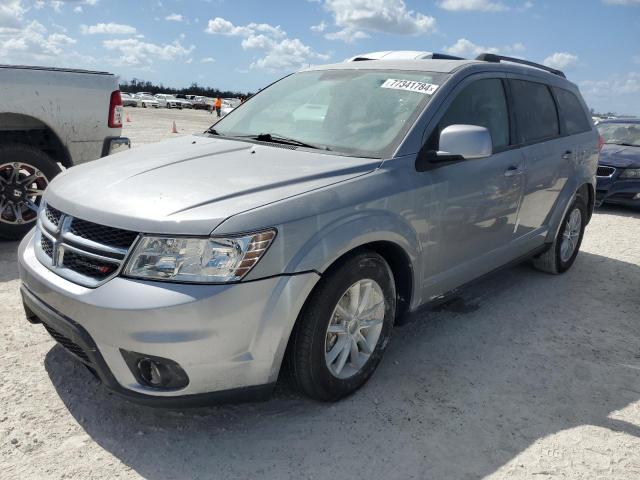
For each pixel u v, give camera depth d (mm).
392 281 3281
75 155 6008
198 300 2443
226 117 4383
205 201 2643
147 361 2521
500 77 4301
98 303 2498
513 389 3377
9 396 2979
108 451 2627
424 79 3805
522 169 4312
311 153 3355
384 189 3113
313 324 2811
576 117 5449
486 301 4785
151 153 3488
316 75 4309
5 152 5445
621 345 4082
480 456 2744
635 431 3025
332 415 2996
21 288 3092
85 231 2715
